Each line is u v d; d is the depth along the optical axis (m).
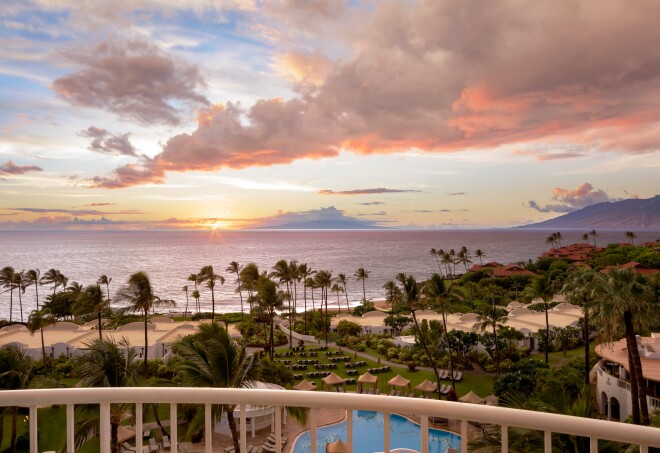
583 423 2.53
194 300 129.25
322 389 39.44
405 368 44.91
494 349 46.25
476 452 9.11
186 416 23.98
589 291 30.06
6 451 23.92
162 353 45.72
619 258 87.31
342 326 60.47
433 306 69.50
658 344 30.81
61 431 25.38
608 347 31.98
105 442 3.08
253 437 27.00
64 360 43.78
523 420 2.62
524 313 59.00
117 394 3.08
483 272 101.62
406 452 3.39
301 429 27.78
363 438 26.20
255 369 18.81
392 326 61.97
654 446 2.41
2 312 121.12
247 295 140.75
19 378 20.41
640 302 22.14
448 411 2.73
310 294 143.88
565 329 50.53
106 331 53.09
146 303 40.19
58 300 70.56
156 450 23.78
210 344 17.81
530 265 105.25
